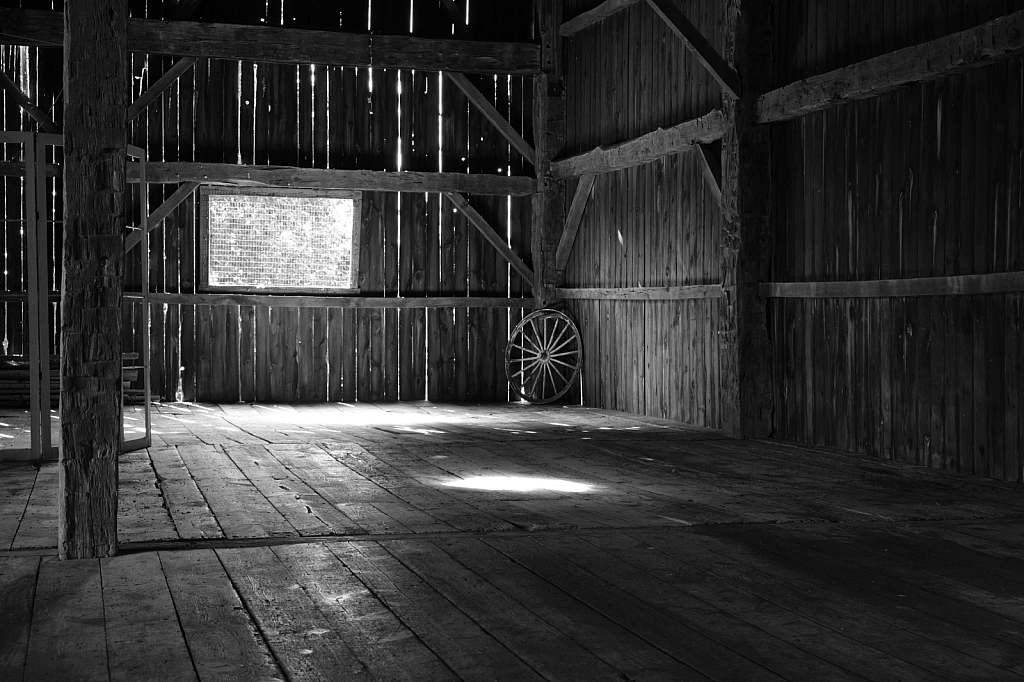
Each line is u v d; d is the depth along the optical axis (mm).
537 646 3734
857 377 8992
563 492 6934
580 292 13734
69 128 4859
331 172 13727
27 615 4051
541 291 14195
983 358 7664
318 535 5488
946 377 8016
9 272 13047
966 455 7844
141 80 13328
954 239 7875
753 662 3584
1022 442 7332
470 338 14469
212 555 5020
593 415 12438
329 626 3945
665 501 6594
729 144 10078
